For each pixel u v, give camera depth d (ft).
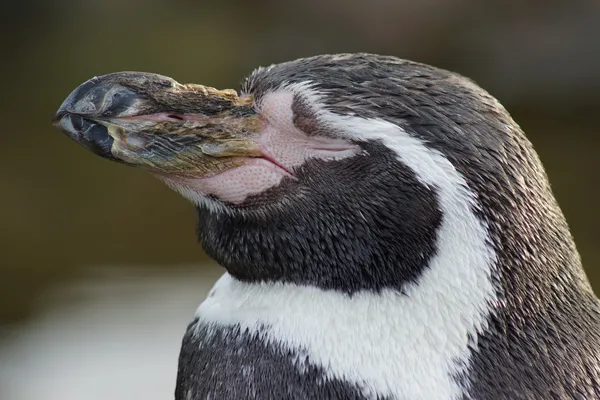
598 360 5.87
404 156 5.84
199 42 19.79
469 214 5.82
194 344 5.92
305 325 5.85
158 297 10.39
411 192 5.83
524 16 16.88
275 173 5.88
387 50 18.11
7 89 18.39
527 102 16.35
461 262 5.82
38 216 13.28
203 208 5.93
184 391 5.91
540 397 5.82
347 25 18.58
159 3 22.24
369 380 5.81
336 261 5.86
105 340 9.29
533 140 15.08
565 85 16.25
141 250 12.06
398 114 5.85
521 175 5.85
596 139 14.99
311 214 5.87
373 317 5.84
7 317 10.05
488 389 5.81
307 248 5.87
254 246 5.89
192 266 11.50
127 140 5.89
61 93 18.11
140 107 5.90
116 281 11.01
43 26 21.25
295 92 5.88
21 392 8.29
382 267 5.84
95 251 12.09
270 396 5.83
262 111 5.90
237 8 20.90
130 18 21.63
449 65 17.47
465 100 5.86
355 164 5.86
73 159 15.55
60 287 10.89
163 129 5.89
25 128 16.76
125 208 13.64
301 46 18.75
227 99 5.92
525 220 5.85
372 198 5.85
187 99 5.91
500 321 5.83
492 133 5.85
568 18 16.51
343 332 5.83
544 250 5.86
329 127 5.86
